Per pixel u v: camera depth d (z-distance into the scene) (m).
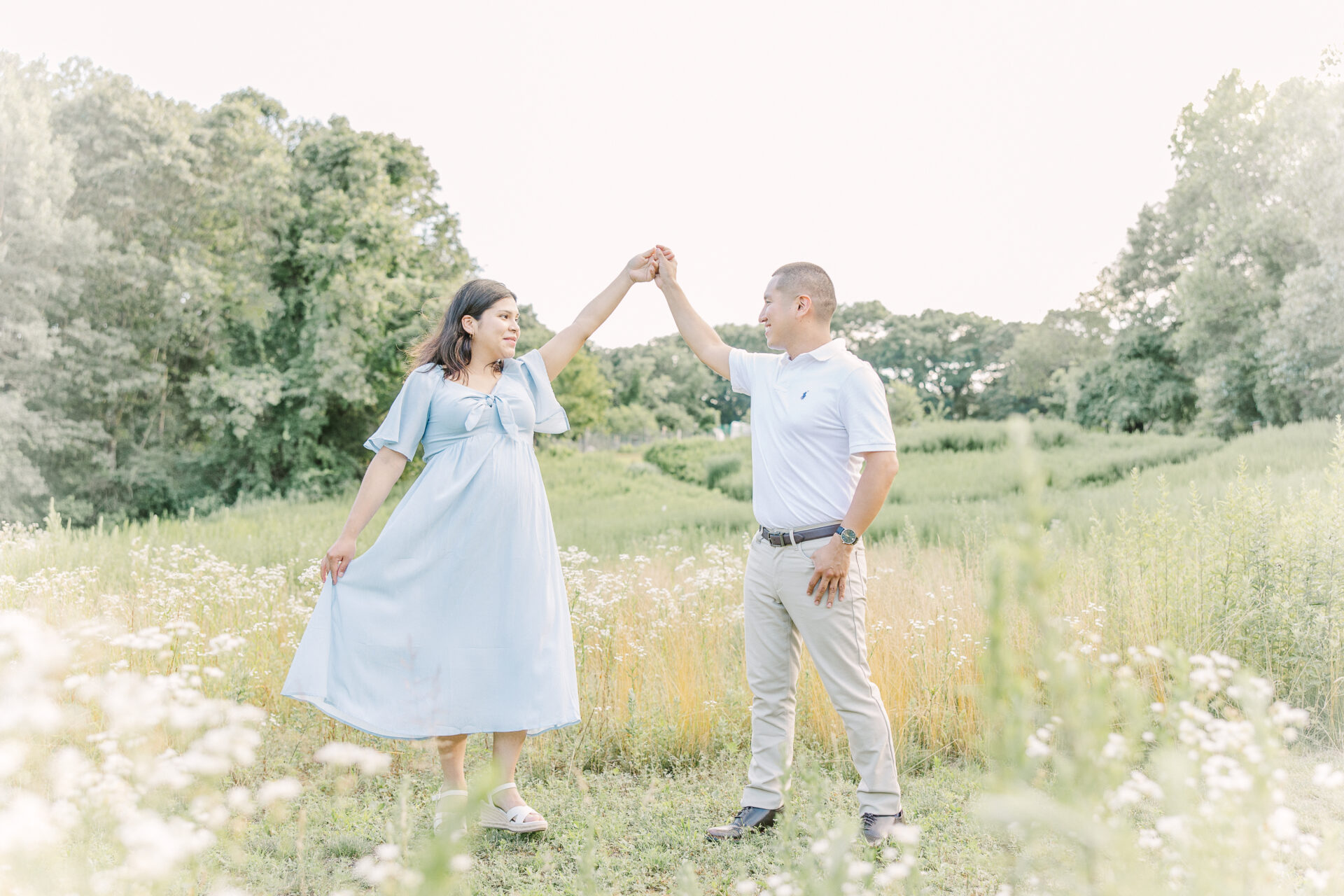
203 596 4.95
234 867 2.36
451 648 2.83
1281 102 24.69
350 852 2.66
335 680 2.82
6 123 22.84
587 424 52.62
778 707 2.97
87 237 23.88
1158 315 38.59
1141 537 4.72
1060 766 0.97
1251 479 8.48
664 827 2.94
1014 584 0.93
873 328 94.25
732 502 27.58
